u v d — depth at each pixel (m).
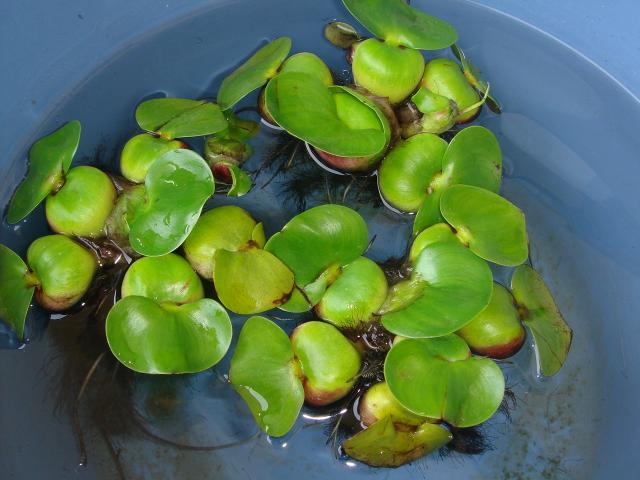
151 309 0.34
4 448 0.35
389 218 0.40
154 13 0.45
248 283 0.34
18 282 0.35
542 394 0.38
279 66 0.40
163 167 0.36
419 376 0.33
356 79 0.40
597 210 0.42
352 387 0.35
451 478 0.36
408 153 0.38
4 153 0.41
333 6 0.46
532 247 0.41
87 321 0.37
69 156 0.37
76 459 0.35
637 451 0.37
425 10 0.46
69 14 0.44
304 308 0.35
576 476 0.36
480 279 0.34
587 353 0.39
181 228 0.34
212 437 0.36
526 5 0.47
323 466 0.36
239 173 0.39
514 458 0.37
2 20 0.42
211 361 0.34
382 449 0.33
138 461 0.36
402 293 0.35
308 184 0.41
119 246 0.37
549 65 0.46
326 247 0.35
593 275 0.41
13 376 0.37
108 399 0.37
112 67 0.44
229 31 0.46
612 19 0.45
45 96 0.43
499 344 0.35
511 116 0.44
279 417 0.33
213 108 0.39
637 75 0.45
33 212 0.39
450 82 0.40
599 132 0.44
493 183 0.38
